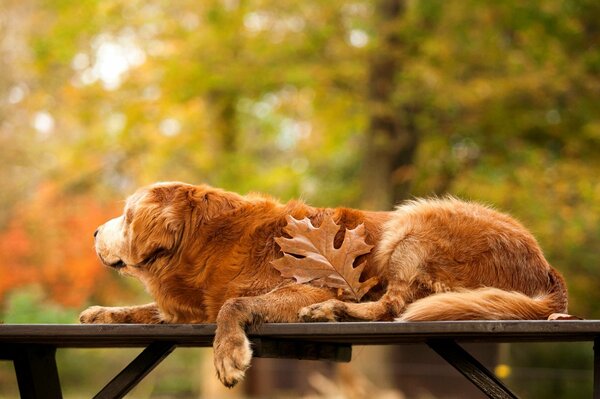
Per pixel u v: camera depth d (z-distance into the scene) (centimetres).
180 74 1402
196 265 440
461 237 434
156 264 445
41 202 1594
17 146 1791
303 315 397
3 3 1814
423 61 1354
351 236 428
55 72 1727
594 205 1407
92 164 1606
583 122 1386
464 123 1391
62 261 1530
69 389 1433
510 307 395
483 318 390
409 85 1341
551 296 419
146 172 1577
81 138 1631
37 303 1323
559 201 1420
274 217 446
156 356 433
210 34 1433
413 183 1457
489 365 1133
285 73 1384
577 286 1438
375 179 1405
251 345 393
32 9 1833
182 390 1462
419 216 442
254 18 1495
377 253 441
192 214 445
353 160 1652
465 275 428
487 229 436
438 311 389
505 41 1484
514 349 1130
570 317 383
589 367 1117
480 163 1457
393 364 1298
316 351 475
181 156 1598
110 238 461
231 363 371
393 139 1417
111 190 1722
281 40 1433
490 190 1405
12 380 1310
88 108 1553
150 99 1508
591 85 1362
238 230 443
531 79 1334
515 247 433
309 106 1508
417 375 1245
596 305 1495
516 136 1418
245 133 1723
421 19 1392
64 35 1502
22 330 391
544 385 959
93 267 1533
